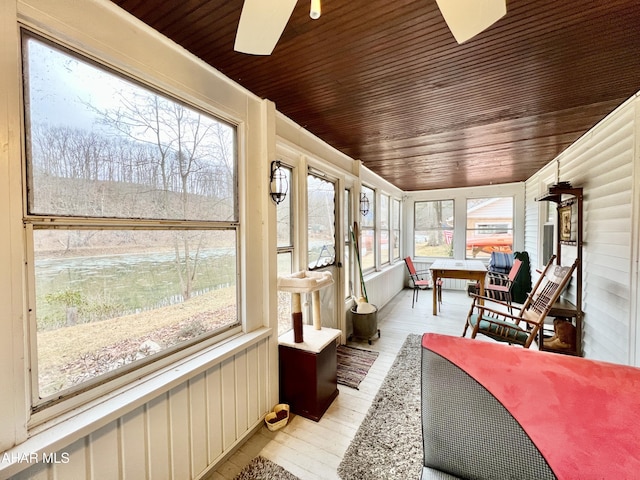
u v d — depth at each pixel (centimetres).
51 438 93
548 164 404
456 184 586
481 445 105
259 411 192
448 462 112
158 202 137
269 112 202
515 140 298
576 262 253
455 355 120
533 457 93
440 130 268
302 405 203
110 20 114
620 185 220
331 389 218
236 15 122
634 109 201
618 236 223
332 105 213
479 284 438
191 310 154
